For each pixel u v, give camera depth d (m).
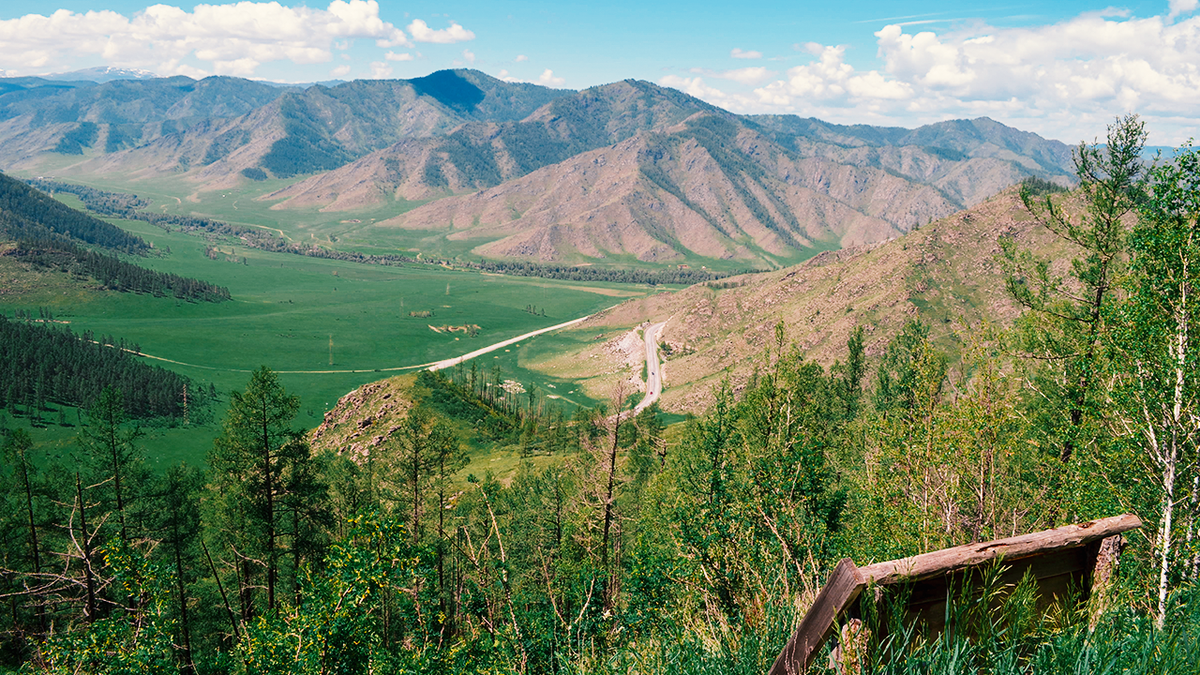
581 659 7.69
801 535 8.70
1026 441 14.08
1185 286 11.09
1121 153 16.58
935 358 15.98
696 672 4.84
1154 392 10.98
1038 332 17.08
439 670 12.26
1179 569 8.70
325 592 12.69
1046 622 3.86
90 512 35.97
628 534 37.22
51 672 13.81
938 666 3.30
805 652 3.59
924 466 14.12
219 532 36.41
